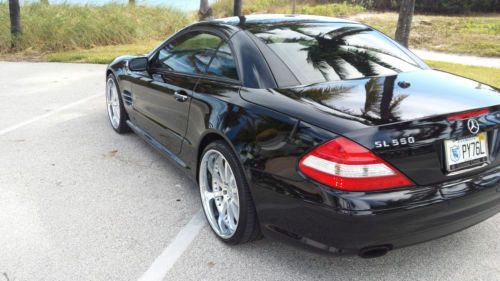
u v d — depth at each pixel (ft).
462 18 53.42
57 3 49.32
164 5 57.16
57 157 15.65
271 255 9.88
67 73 30.86
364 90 9.08
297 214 8.15
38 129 18.69
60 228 11.04
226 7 63.10
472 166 8.35
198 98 10.91
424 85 9.50
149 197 12.73
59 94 24.75
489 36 42.39
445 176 8.02
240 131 9.24
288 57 10.17
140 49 40.88
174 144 12.67
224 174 10.27
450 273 9.18
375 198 7.46
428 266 9.43
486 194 8.33
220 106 10.05
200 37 12.33
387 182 7.54
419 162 7.74
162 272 9.34
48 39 41.29
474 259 9.64
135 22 48.08
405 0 27.99
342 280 9.02
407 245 8.01
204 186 11.00
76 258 9.82
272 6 64.59
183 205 12.26
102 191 13.08
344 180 7.47
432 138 7.80
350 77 9.86
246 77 10.02
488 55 36.14
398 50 11.72
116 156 15.79
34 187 13.32
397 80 9.72
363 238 7.59
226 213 10.44
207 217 10.89
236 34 11.02
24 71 31.76
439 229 8.05
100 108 21.93
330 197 7.55
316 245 8.07
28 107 22.11
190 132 11.35
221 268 9.45
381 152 7.47
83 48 42.34
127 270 9.42
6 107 22.11
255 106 9.21
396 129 7.60
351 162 7.43
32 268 9.48
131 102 15.88
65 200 12.51
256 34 10.87
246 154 8.98
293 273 9.25
